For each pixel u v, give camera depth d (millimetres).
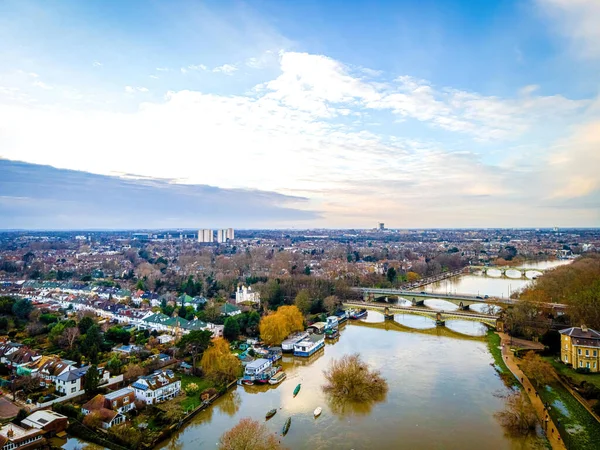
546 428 163250
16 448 145500
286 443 156875
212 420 177250
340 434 163625
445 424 171250
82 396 189875
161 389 188375
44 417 162875
